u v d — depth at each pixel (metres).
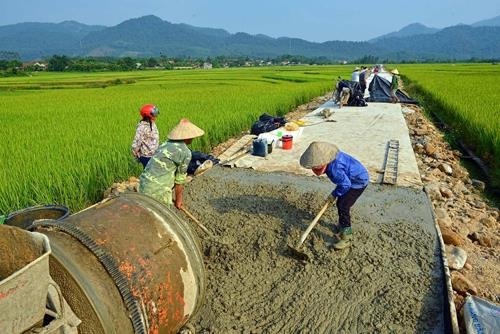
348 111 15.71
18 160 7.80
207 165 8.23
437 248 5.04
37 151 8.51
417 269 4.63
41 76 61.72
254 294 4.31
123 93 26.70
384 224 5.69
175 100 19.23
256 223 5.65
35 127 12.02
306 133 11.63
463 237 5.74
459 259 4.88
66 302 2.44
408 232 5.44
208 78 46.78
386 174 7.62
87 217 2.96
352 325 3.86
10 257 2.28
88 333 2.46
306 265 4.73
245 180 7.50
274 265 4.77
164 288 2.93
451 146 12.62
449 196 7.30
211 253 4.91
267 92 22.62
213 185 7.25
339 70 65.06
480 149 10.94
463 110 13.66
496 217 6.95
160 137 10.05
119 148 8.55
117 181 7.73
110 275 2.63
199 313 4.05
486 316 3.62
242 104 16.67
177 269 3.07
